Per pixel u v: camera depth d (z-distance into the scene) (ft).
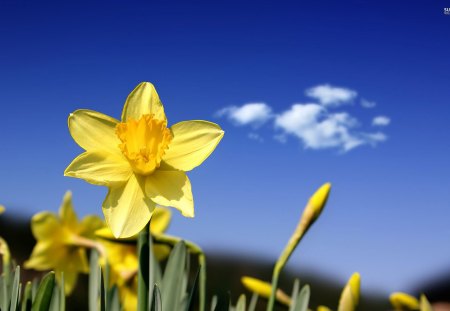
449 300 3.43
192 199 1.36
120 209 1.34
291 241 1.67
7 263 1.69
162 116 1.45
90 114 1.42
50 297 1.34
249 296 4.66
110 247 2.34
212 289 2.95
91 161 1.38
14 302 1.36
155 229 2.38
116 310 1.58
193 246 1.76
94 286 1.70
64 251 2.47
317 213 1.65
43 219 2.44
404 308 1.97
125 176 1.38
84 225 2.54
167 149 1.43
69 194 2.51
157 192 1.37
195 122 1.46
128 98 1.46
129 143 1.39
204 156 1.42
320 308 2.10
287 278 5.58
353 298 1.54
